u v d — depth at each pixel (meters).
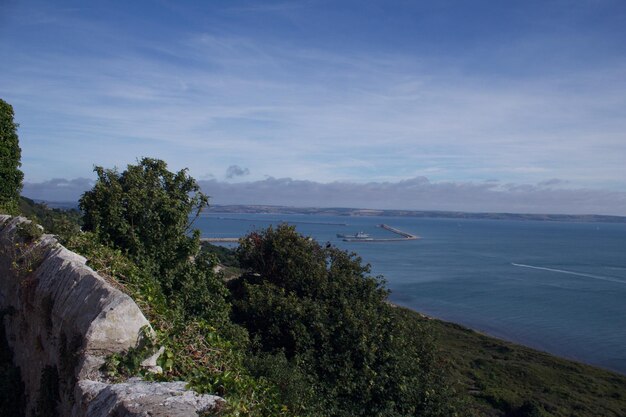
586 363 50.69
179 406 5.07
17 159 19.14
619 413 34.41
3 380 9.73
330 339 13.71
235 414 5.39
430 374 16.27
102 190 12.55
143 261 11.87
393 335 14.76
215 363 7.49
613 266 132.88
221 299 12.84
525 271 119.94
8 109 18.62
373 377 13.02
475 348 51.12
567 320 69.44
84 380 6.15
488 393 35.41
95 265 9.17
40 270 9.20
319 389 12.32
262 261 17.98
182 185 14.38
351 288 16.77
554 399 36.25
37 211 19.69
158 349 6.76
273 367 10.30
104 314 6.48
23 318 9.64
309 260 17.41
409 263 132.00
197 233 13.55
